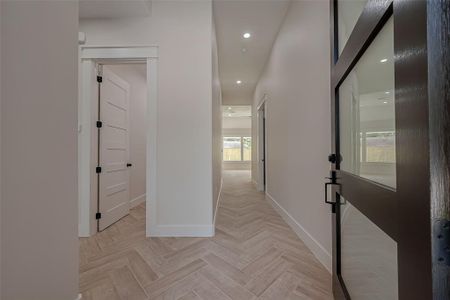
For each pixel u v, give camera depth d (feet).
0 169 2.73
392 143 2.33
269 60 13.52
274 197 12.27
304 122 7.50
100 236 8.21
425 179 1.44
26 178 3.06
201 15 8.36
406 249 1.70
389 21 2.27
